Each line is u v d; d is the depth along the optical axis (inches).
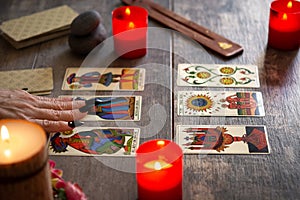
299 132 51.8
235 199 44.3
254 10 72.7
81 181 45.9
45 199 40.3
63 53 64.2
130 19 65.2
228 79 59.1
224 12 72.2
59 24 67.6
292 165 47.9
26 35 65.7
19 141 40.8
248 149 49.4
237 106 54.8
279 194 44.9
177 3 74.3
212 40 65.6
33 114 51.4
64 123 51.2
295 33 63.2
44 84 58.2
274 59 62.9
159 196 42.8
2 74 60.0
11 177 37.7
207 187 45.4
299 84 58.6
